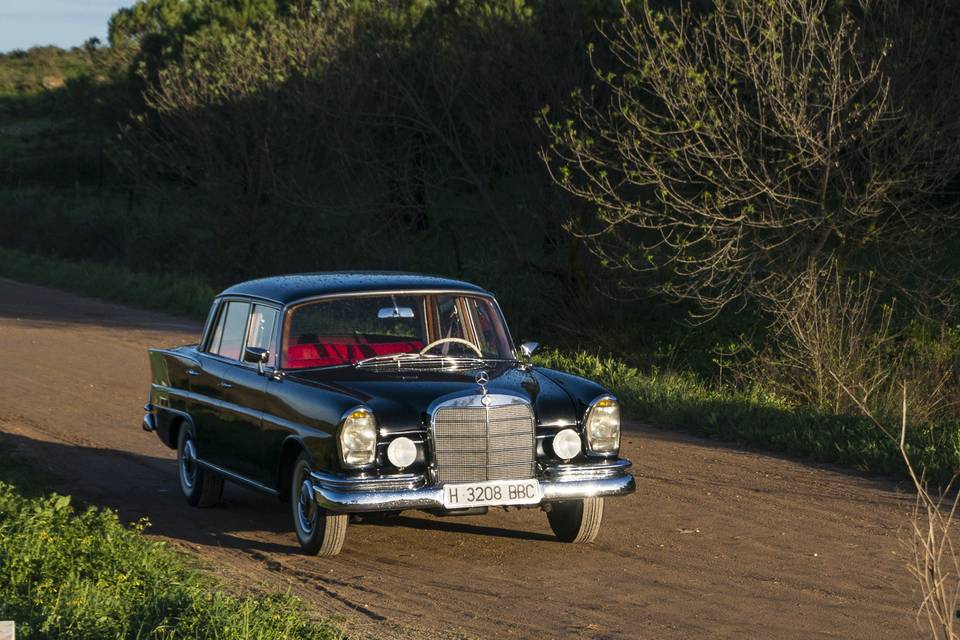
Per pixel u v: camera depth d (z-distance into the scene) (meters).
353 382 14.12
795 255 28.20
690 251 34.88
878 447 19.95
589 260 36.72
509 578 13.30
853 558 14.07
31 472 19.47
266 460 14.93
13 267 65.81
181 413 17.67
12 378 30.38
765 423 22.80
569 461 13.95
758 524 15.89
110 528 13.48
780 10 27.39
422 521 16.23
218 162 52.91
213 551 14.72
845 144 27.14
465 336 15.66
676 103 27.81
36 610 10.45
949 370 27.36
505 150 41.00
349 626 11.29
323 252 49.47
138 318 45.28
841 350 26.91
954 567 13.54
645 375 32.16
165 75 53.47
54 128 137.00
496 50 39.78
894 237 31.81
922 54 29.05
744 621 11.66
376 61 45.41
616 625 11.54
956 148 28.20
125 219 67.81
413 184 44.72
